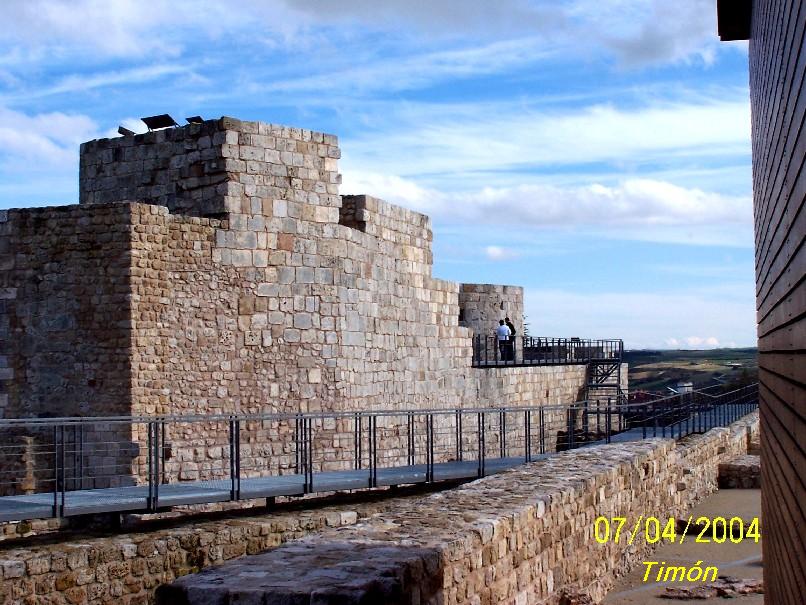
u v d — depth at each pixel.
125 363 18.75
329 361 21.88
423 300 26.45
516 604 9.81
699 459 20.67
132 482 18.55
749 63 13.20
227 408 20.11
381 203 24.27
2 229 19.61
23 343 19.44
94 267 19.06
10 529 13.37
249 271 20.53
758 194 11.73
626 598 12.80
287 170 21.14
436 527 9.06
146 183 21.23
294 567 7.42
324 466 21.67
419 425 25.86
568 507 11.73
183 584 6.98
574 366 37.34
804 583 7.05
